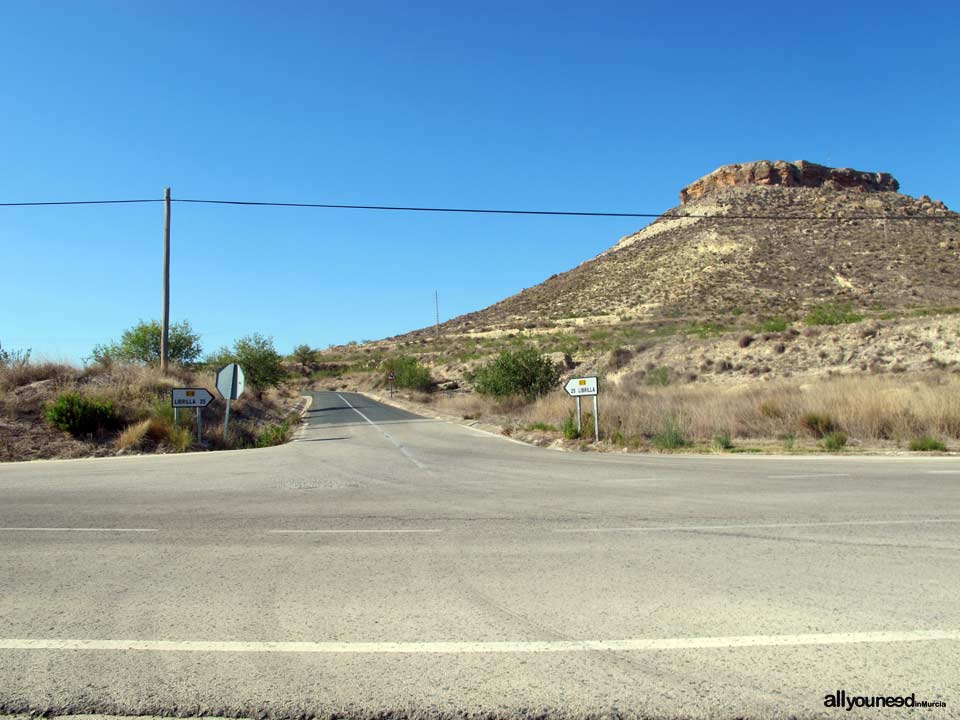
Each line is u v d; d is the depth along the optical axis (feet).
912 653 14.34
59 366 87.15
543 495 35.50
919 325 130.00
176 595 18.85
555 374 131.64
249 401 118.93
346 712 12.39
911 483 37.91
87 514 31.12
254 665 14.25
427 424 106.01
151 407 75.00
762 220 305.73
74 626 16.56
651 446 62.69
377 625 16.38
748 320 195.21
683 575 20.11
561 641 15.25
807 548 23.08
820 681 13.17
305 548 24.14
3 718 12.41
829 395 72.43
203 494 37.19
